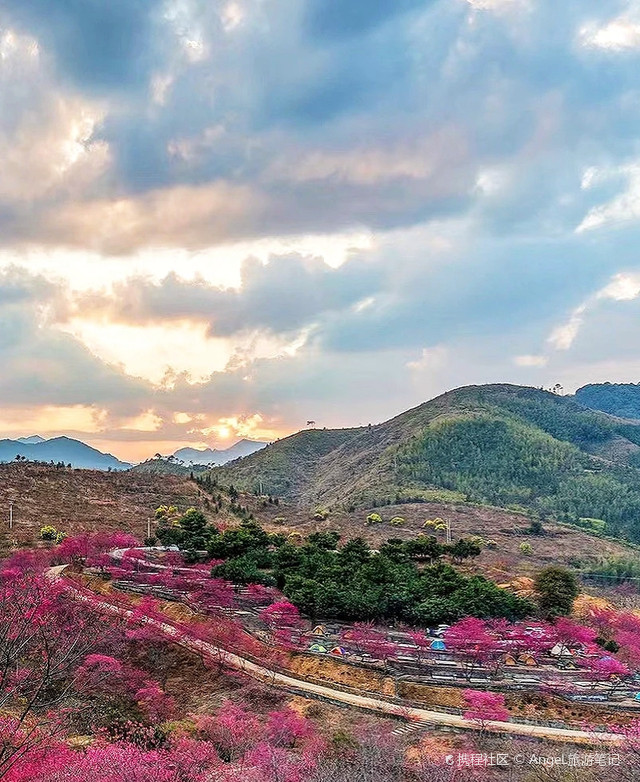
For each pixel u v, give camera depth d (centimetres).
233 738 4044
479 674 5472
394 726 4538
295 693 5062
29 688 3562
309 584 6756
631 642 6378
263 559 7994
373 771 3634
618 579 11506
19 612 3234
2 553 8938
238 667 5509
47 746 3016
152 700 4662
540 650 5972
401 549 8938
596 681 5491
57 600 5147
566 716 4841
